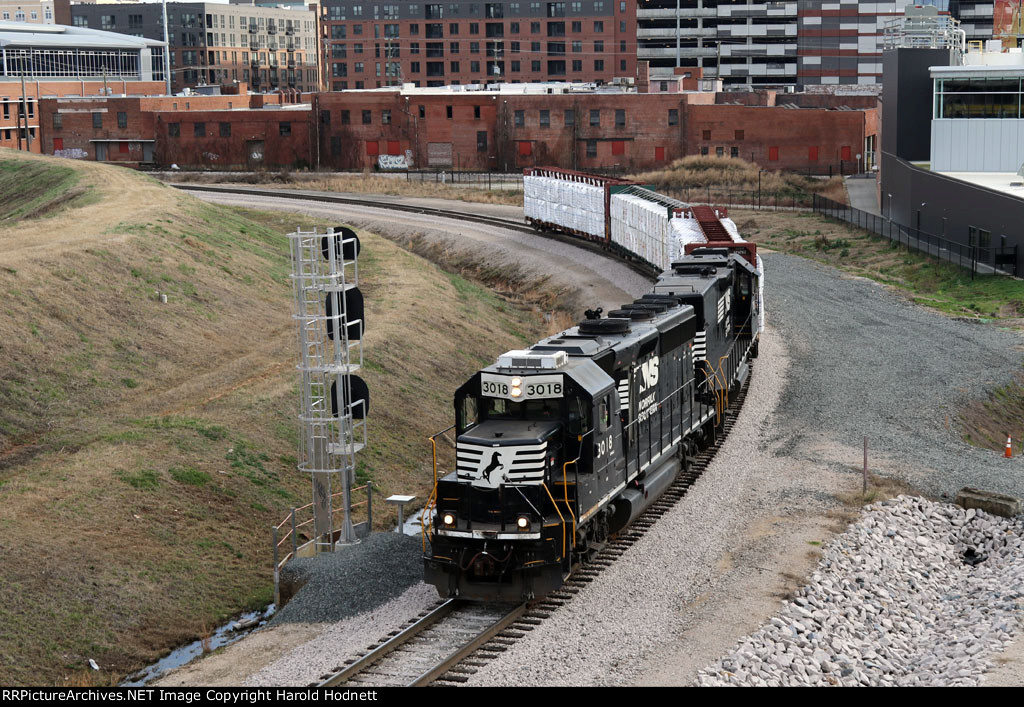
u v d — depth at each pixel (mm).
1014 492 29875
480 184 109750
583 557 24438
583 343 24781
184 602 25703
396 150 121438
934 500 29641
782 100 133375
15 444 33125
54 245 48531
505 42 173375
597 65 172125
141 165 124625
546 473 22422
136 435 32469
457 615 22500
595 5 170125
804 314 52438
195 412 35531
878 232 79188
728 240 46844
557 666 19812
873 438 34156
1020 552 26500
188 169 123625
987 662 19969
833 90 151500
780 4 173875
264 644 22328
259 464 32812
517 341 54406
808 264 67000
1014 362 44188
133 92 148750
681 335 29969
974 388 40312
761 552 25078
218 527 29078
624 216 66000
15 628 22953
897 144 83875
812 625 21609
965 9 171375
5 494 27781
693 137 115750
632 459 25984
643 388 26766
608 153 117938
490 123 119812
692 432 31812
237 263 56469
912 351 45188
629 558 25062
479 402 23703
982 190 66875
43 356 38250
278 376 40469
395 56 177250
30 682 21750
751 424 35781
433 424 39656
